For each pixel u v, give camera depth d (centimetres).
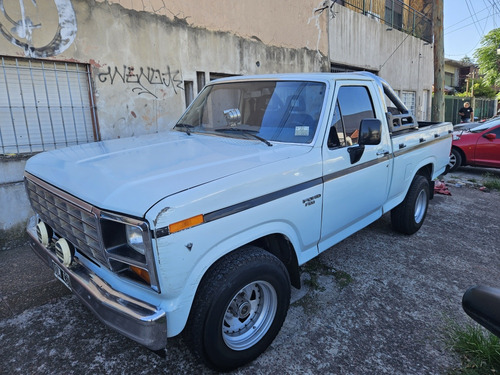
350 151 309
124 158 249
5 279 362
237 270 214
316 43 952
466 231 507
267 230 236
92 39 506
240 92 343
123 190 193
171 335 195
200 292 207
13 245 457
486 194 726
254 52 770
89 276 222
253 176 225
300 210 260
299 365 246
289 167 249
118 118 551
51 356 254
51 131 498
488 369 244
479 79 3219
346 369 244
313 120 290
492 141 862
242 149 270
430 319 300
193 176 209
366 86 357
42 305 316
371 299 327
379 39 1257
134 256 189
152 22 572
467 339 265
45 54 465
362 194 335
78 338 273
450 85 3288
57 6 467
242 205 215
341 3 1115
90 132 535
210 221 198
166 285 185
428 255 421
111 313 197
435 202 657
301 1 878
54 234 273
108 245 194
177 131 360
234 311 236
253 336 242
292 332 280
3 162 452
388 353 260
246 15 738
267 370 241
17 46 443
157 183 197
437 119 951
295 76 328
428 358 255
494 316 132
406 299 329
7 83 453
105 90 530
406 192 439
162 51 592
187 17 623
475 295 141
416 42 1516
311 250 294
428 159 472
